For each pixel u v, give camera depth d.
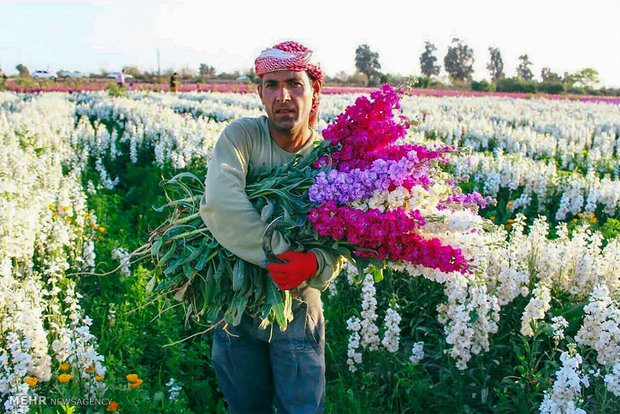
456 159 9.94
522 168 9.44
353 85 56.34
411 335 4.81
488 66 68.75
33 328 3.72
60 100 21.69
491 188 9.09
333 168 2.74
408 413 4.10
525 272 4.48
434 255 2.49
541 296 4.00
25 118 13.98
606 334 3.83
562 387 3.38
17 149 9.68
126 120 17.56
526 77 78.12
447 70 55.25
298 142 2.95
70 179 7.93
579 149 14.39
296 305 2.91
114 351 4.64
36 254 5.71
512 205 8.59
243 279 2.65
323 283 2.69
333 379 4.55
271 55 2.72
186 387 4.37
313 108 3.02
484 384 4.01
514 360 4.39
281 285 2.57
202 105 22.69
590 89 60.00
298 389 2.92
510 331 4.45
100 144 11.81
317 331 2.98
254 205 2.76
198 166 10.22
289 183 2.74
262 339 2.93
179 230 2.89
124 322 4.88
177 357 4.55
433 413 4.10
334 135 2.76
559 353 4.36
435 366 4.38
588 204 8.34
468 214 2.61
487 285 4.63
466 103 29.14
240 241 2.61
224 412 4.20
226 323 2.82
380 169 2.55
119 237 7.59
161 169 10.26
